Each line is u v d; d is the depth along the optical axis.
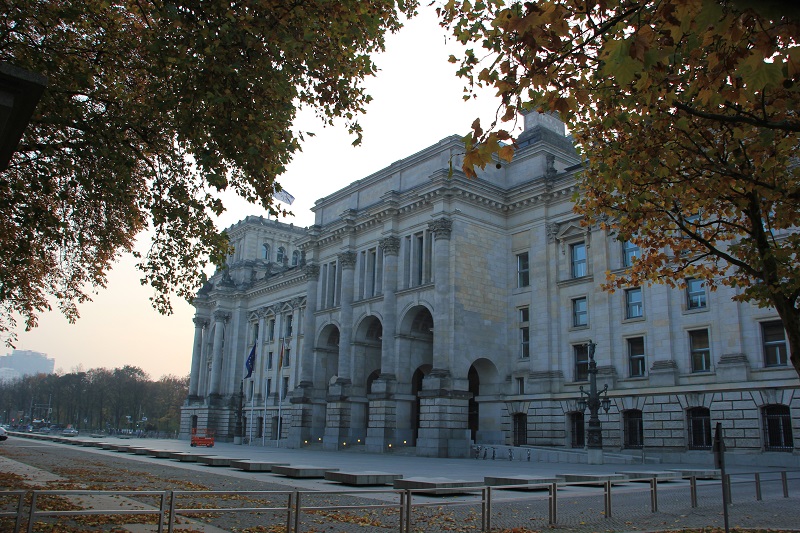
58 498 18.55
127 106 20.80
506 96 11.13
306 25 19.06
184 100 18.31
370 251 70.31
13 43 18.11
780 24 8.98
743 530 15.01
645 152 16.53
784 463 40.31
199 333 117.44
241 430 96.62
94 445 57.25
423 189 61.19
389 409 60.75
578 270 57.25
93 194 22.12
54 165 20.77
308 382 75.56
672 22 9.77
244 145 19.03
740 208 16.64
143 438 119.56
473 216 60.72
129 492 11.37
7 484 21.42
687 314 48.12
